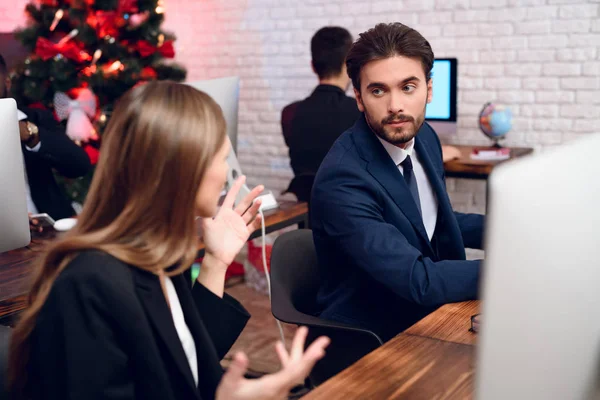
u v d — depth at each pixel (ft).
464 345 4.29
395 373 3.89
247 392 2.76
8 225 6.15
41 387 3.32
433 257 5.77
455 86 12.37
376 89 5.40
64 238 3.45
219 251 4.23
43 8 12.75
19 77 12.50
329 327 5.40
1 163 5.94
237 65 15.62
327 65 10.28
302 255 6.52
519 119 12.76
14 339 3.37
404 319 5.72
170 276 3.73
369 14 13.88
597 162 2.43
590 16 11.96
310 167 10.43
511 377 2.34
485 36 12.82
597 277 2.49
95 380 3.13
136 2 13.01
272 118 15.34
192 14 16.01
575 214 2.32
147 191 3.38
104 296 3.20
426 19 13.30
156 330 3.40
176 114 3.40
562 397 2.52
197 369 3.85
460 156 11.74
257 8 15.20
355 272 5.66
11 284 5.90
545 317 2.33
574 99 12.28
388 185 5.59
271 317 11.79
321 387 3.73
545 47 12.37
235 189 4.34
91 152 12.38
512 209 2.14
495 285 2.20
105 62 12.89
